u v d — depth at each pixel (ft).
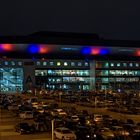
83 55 529.45
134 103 275.80
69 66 517.96
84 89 513.04
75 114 196.34
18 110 224.94
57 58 512.63
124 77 542.57
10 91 483.10
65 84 512.63
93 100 296.71
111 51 545.85
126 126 146.61
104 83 530.68
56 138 136.05
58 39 521.65
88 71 526.98
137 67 552.41
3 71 488.02
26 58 502.38
